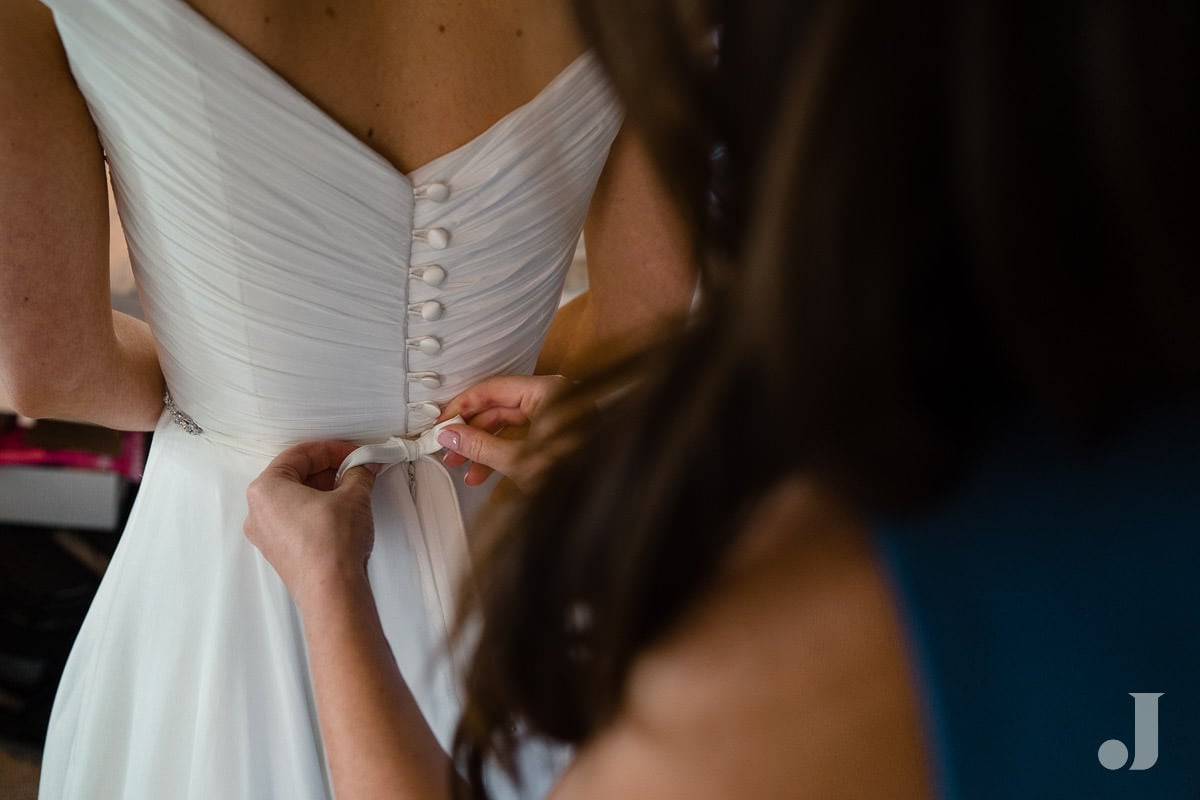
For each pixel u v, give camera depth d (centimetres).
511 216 72
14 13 60
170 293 73
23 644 167
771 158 25
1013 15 22
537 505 35
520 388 81
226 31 60
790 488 29
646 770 31
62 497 159
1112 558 28
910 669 28
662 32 28
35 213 66
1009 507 28
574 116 70
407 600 84
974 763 28
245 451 84
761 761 30
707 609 29
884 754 29
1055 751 28
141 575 87
